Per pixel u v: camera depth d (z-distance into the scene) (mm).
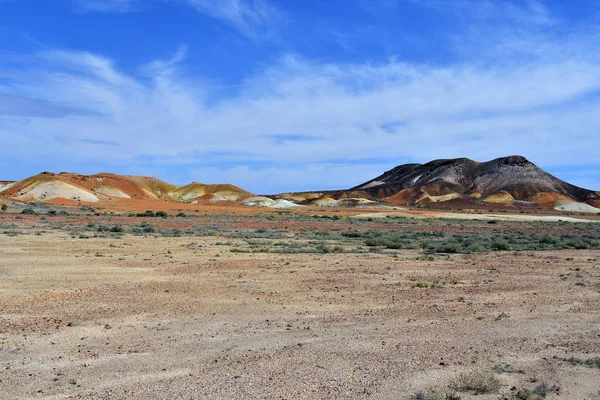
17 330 13102
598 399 8453
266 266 26859
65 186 150000
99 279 21844
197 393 8625
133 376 9594
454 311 15898
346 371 9789
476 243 42938
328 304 16969
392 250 37938
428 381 9219
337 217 100562
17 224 59562
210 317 14852
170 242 41906
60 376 9586
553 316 15109
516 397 8484
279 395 8523
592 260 31625
